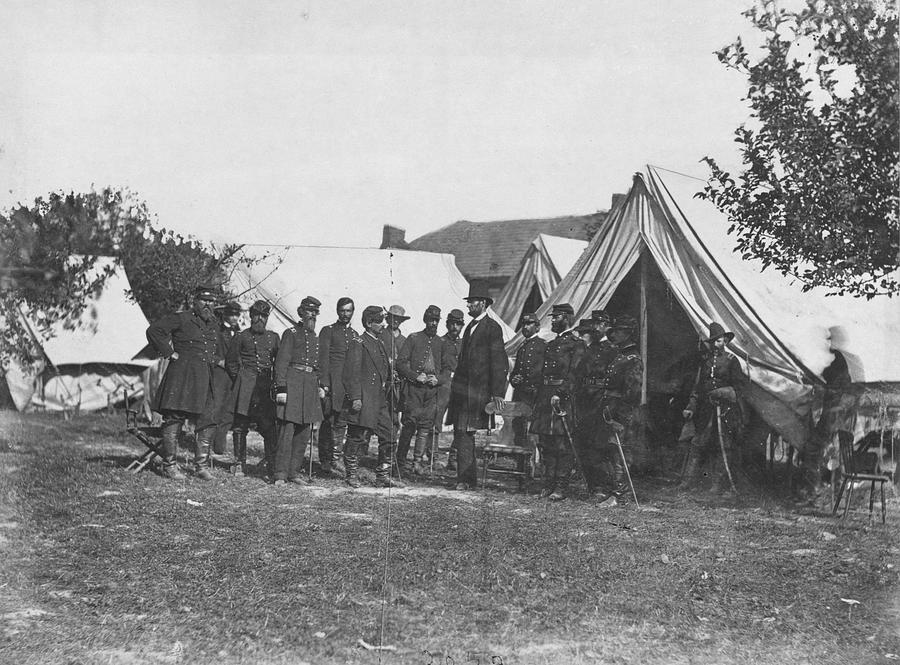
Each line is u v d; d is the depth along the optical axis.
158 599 4.60
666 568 5.29
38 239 11.41
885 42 7.01
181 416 7.69
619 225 8.90
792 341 7.73
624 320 7.45
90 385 12.91
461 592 4.80
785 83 7.30
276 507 6.64
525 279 11.02
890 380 7.54
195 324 7.65
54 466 7.86
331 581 4.89
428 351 8.45
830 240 7.18
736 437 7.65
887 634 4.41
